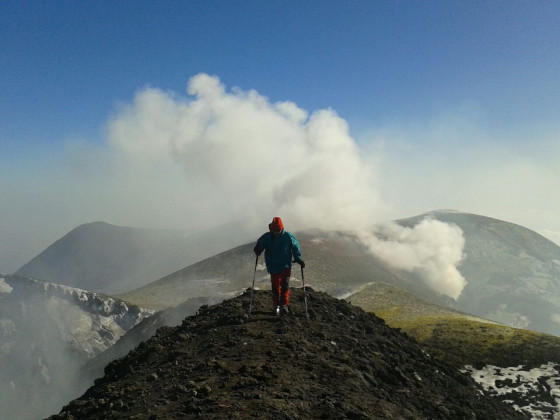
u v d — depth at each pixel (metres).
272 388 10.52
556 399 28.08
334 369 12.36
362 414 9.85
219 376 11.39
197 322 17.64
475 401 15.15
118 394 11.59
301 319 16.81
